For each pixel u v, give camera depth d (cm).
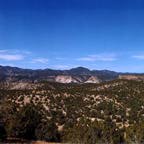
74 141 7288
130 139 7225
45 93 14325
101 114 12000
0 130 6675
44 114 11262
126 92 15050
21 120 7162
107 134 7231
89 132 7262
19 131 7075
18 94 13625
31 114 7444
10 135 6975
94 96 14438
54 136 7588
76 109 12450
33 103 12812
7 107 7869
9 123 7025
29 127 7281
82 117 11275
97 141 7175
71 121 10450
